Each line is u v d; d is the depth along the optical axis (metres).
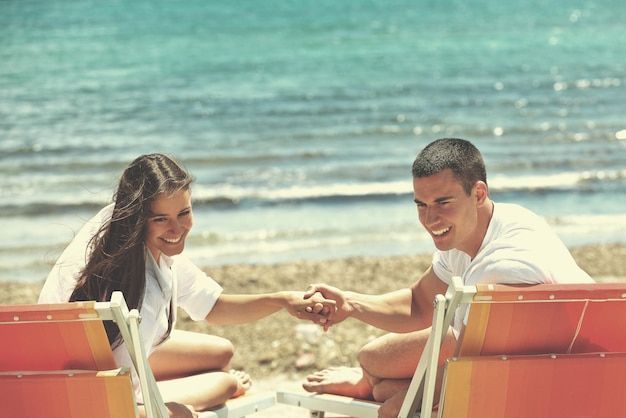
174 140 13.13
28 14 31.25
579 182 10.30
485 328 2.77
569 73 19.38
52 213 9.30
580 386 2.87
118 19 30.34
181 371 3.83
